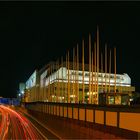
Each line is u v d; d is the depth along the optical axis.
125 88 118.25
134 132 20.25
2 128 41.12
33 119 61.19
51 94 109.44
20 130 37.66
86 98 108.44
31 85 162.38
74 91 86.31
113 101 50.09
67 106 43.47
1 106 130.75
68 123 41.25
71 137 27.47
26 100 170.75
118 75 116.56
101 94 51.91
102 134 26.80
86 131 31.42
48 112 64.31
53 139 26.70
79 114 36.31
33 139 27.52
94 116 30.25
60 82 104.88
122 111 22.73
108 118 26.06
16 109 109.81
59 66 108.75
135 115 20.25
